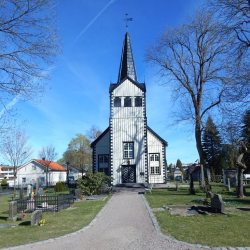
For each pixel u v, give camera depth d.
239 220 16.41
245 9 19.52
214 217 17.50
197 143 39.66
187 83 40.72
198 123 39.81
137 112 50.94
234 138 28.69
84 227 16.03
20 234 14.79
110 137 50.47
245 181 58.59
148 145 53.53
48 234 14.56
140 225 16.28
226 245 11.60
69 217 19.52
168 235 13.54
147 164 49.75
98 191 37.16
